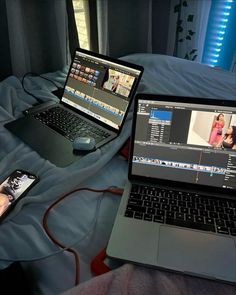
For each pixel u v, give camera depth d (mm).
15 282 506
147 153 726
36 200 667
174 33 1949
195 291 517
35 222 634
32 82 1268
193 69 1434
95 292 478
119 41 1792
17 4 1233
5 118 966
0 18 1217
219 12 1996
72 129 923
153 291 503
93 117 971
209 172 708
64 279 543
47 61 1479
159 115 704
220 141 688
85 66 1000
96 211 677
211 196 701
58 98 1135
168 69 1413
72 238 612
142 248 567
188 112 689
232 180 703
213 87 1277
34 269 555
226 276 530
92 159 797
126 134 899
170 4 1829
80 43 1660
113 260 566
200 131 691
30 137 877
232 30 2043
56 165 782
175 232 606
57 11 1350
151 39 1909
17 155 815
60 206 683
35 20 1340
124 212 645
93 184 760
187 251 568
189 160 711
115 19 1690
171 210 658
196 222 633
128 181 740
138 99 706
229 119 672
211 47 2162
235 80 1349
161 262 543
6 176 743
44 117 977
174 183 727
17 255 566
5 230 609
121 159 860
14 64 1342
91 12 1573
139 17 1754
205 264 547
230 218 648
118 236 587
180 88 1232
